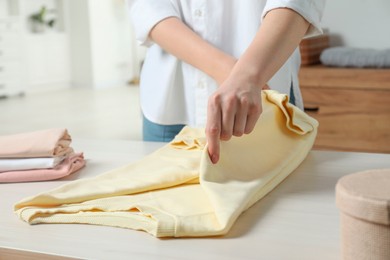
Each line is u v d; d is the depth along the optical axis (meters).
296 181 0.86
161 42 1.16
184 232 0.63
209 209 0.69
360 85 2.59
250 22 1.22
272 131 0.94
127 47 7.83
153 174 0.82
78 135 4.37
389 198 0.48
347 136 2.65
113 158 1.04
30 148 0.94
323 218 0.69
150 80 1.33
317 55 2.93
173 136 1.33
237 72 0.82
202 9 1.24
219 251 0.60
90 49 7.32
